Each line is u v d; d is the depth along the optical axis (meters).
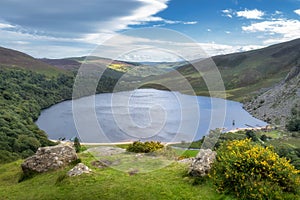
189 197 9.46
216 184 10.05
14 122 66.06
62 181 11.26
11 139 55.66
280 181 9.81
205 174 10.55
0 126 61.12
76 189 10.45
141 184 10.32
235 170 10.09
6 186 12.47
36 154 13.45
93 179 11.04
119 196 9.68
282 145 51.69
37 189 11.10
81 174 11.51
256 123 86.56
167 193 9.70
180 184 10.30
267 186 9.43
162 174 11.16
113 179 10.85
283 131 75.62
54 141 54.25
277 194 9.16
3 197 10.88
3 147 51.91
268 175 9.80
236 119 88.75
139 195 9.65
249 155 10.38
